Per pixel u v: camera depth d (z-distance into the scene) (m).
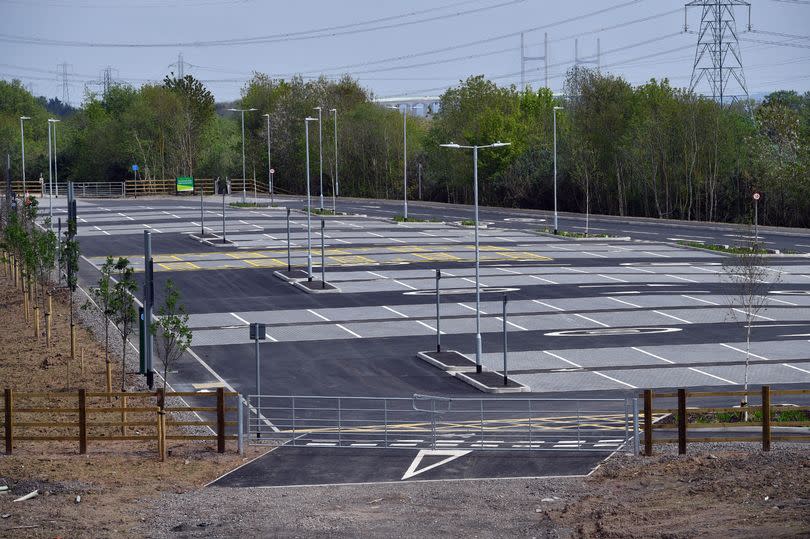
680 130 137.25
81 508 28.70
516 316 66.81
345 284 79.25
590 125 147.00
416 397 37.38
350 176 181.25
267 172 186.75
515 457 35.09
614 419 40.44
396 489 31.09
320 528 26.78
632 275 82.88
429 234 112.81
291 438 38.47
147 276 49.50
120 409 34.84
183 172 183.75
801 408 41.12
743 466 31.23
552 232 112.88
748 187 131.88
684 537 24.12
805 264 88.50
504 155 157.25
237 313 68.50
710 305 69.88
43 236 69.88
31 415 41.66
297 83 192.12
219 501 29.62
